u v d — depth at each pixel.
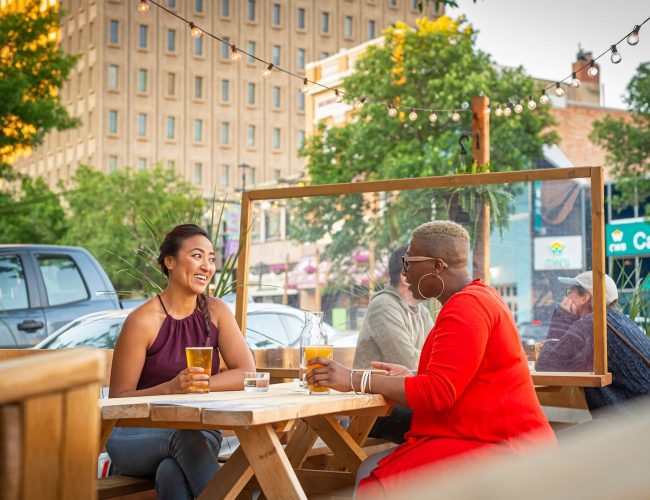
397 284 4.61
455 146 26.73
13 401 0.91
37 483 0.93
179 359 3.62
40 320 8.55
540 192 4.30
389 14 78.69
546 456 1.23
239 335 3.88
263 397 2.82
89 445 0.99
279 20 75.25
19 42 20.44
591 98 46.00
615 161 29.34
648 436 1.18
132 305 9.41
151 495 3.65
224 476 2.70
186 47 71.81
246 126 73.50
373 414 3.25
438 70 29.06
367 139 28.73
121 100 69.88
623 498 1.14
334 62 48.62
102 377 1.00
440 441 2.84
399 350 4.55
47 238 39.38
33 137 20.28
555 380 4.04
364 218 4.73
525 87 28.14
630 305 6.06
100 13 69.25
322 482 3.80
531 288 4.27
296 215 4.87
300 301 4.84
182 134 71.31
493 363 2.88
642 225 28.56
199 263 3.70
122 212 43.78
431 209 4.57
